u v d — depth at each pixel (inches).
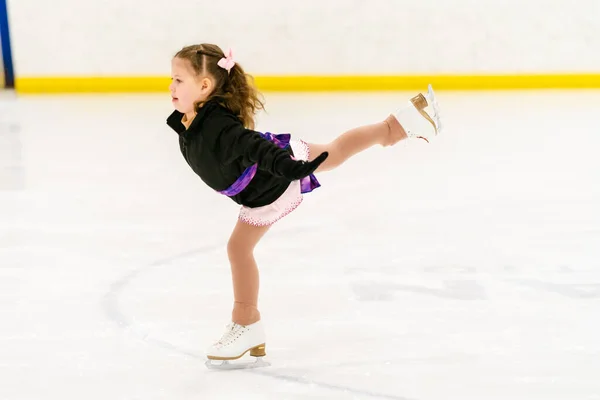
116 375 355.9
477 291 477.1
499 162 916.6
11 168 861.8
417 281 496.1
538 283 492.4
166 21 1477.6
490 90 1582.2
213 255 551.5
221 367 362.9
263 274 508.4
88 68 1477.6
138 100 1407.5
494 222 647.1
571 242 588.7
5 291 472.7
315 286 485.7
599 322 425.4
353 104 1350.9
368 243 582.9
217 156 332.5
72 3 1449.3
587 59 1599.4
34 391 339.3
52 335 404.5
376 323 423.2
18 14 1443.2
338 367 364.8
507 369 363.3
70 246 570.9
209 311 441.7
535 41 1577.3
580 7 1572.3
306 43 1523.1
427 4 1536.7
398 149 996.6
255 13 1498.5
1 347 388.2
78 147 987.3
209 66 337.1
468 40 1561.3
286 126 1114.7
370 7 1525.6
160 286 484.4
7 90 1512.1
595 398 334.6
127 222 641.0
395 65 1556.3
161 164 893.2
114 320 426.6
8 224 633.0
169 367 365.1
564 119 1243.2
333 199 727.1
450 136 1088.8
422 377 353.7
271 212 353.7
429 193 755.4
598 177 834.8
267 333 408.8
